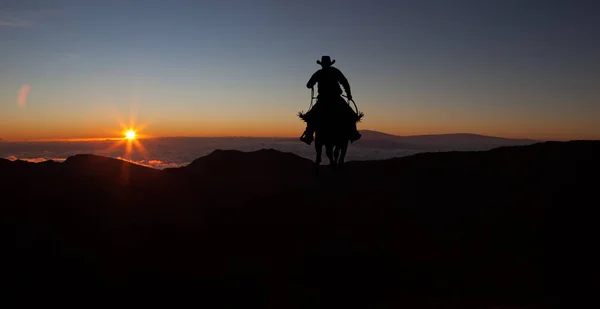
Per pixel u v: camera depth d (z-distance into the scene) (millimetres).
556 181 9812
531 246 7531
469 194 9523
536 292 6438
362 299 6516
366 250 7445
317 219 8375
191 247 7375
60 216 7504
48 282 6250
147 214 8000
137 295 6367
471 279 6809
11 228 6961
